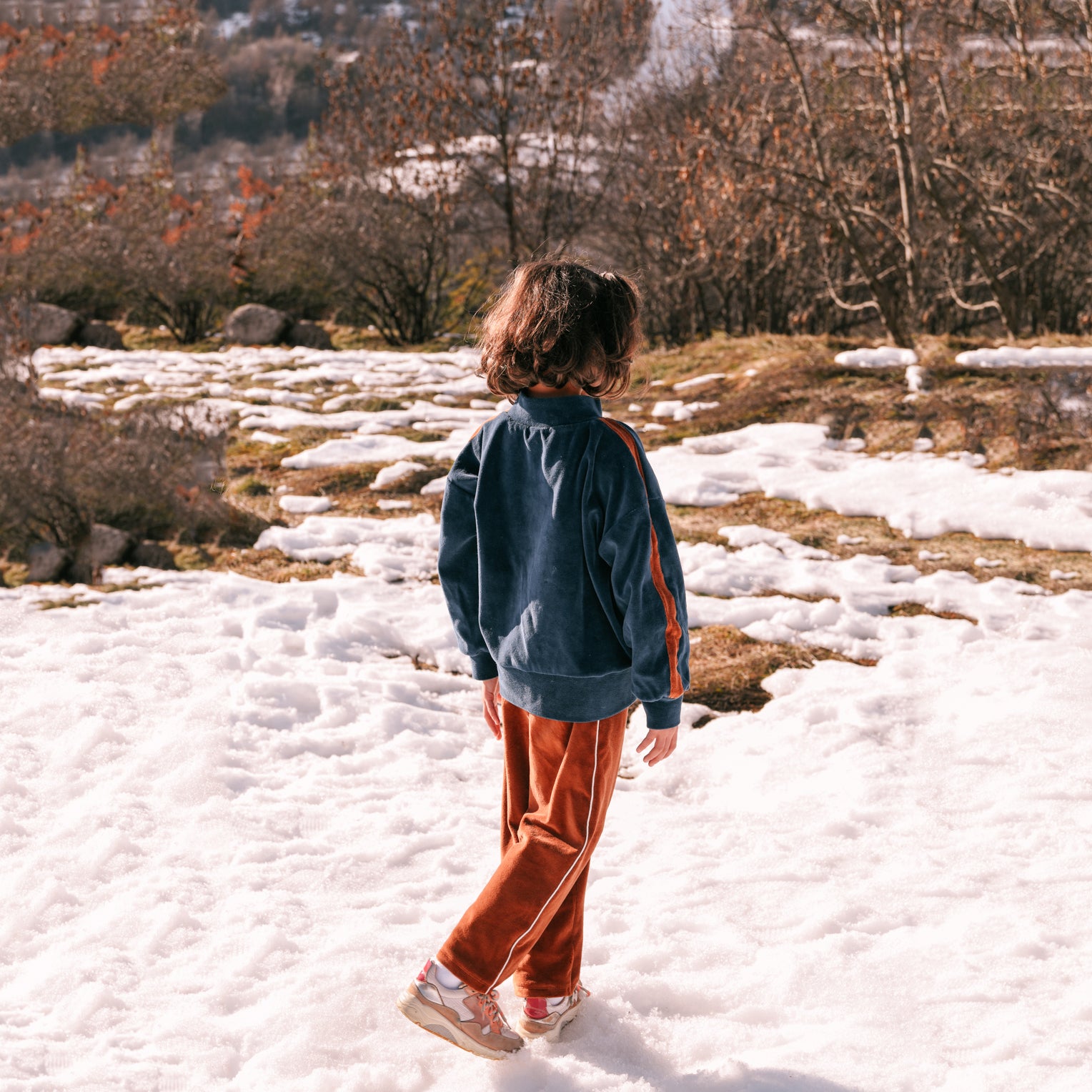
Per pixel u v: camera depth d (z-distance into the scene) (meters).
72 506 6.45
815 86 12.33
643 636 2.06
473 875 3.13
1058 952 2.65
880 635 4.96
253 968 2.62
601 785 2.22
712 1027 2.42
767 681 4.58
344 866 3.15
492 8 13.68
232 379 10.52
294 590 5.51
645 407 8.79
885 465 7.10
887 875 3.11
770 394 8.52
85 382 10.34
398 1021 2.43
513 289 2.16
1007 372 8.34
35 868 3.07
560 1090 2.20
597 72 14.27
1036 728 3.98
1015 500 6.30
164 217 13.94
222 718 4.07
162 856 3.17
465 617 2.36
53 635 4.86
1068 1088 2.13
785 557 5.84
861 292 15.08
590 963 2.69
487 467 2.22
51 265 13.32
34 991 2.54
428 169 14.38
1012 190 12.18
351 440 8.23
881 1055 2.29
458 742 4.12
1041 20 11.39
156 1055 2.31
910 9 11.34
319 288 13.97
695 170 11.80
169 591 5.52
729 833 3.41
